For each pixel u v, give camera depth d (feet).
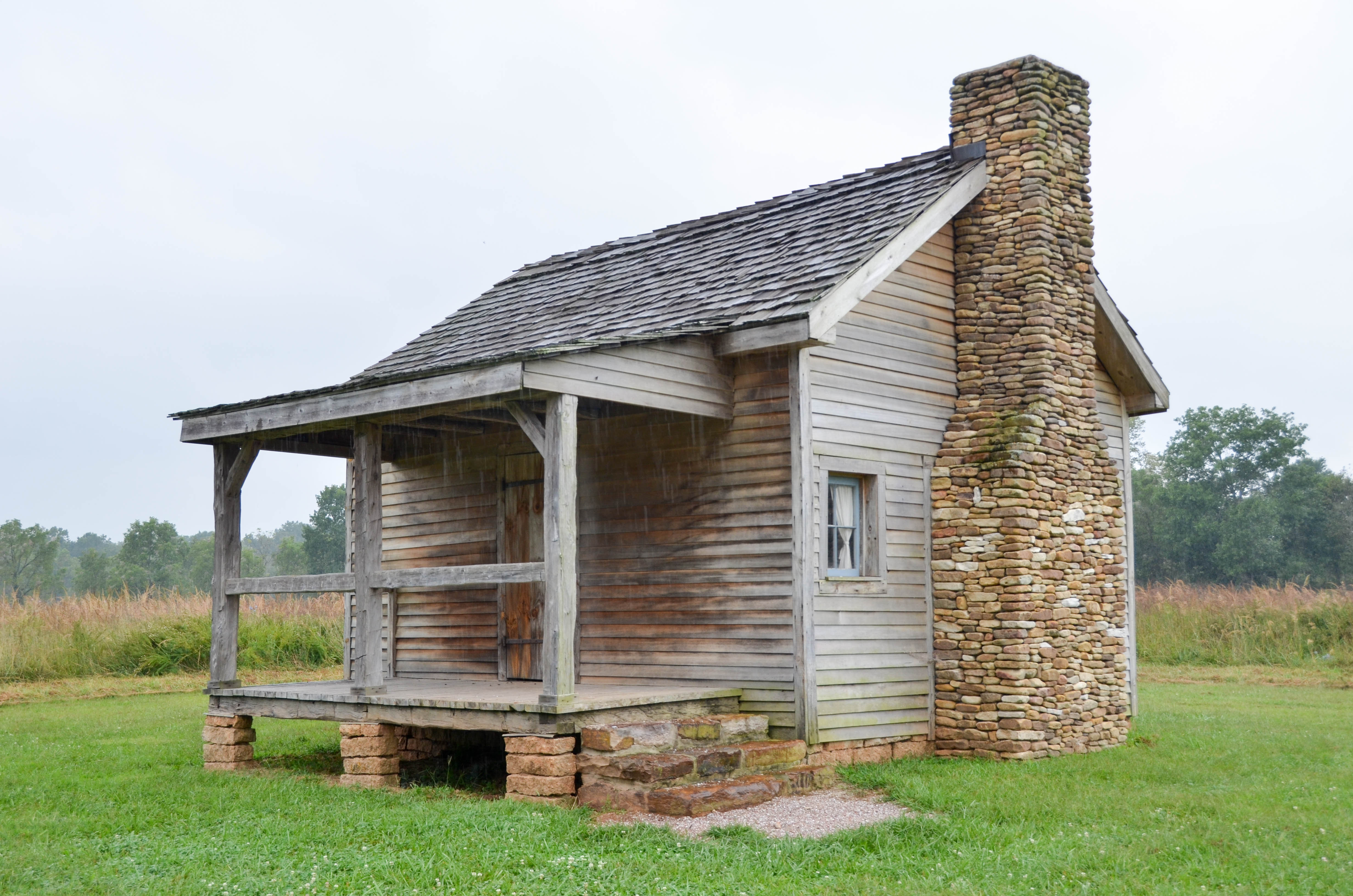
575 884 23.50
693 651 39.47
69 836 28.86
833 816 30.63
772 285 39.55
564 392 32.94
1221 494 191.21
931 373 43.24
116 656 76.74
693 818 29.99
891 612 40.50
